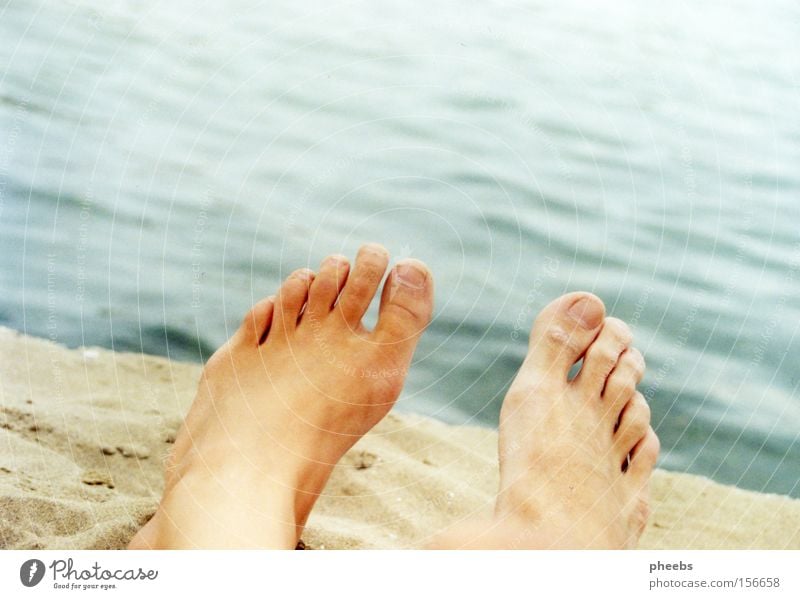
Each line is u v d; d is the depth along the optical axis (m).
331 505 0.88
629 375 0.94
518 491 0.88
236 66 1.18
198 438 0.88
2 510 0.81
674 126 1.19
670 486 0.91
